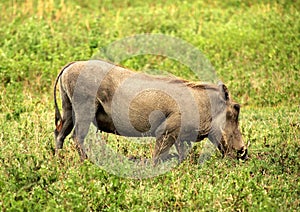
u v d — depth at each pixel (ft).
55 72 135.23
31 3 189.47
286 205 71.61
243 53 155.02
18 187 74.69
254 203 70.69
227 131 90.22
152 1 210.59
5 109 114.42
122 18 181.78
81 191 72.33
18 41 154.51
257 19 181.06
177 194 73.36
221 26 175.52
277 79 138.31
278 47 156.87
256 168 85.05
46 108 116.16
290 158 87.81
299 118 107.45
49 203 69.05
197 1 206.28
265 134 100.07
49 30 164.14
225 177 81.05
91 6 201.98
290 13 187.21
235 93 132.26
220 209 70.59
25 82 131.75
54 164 82.58
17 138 92.68
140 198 73.51
